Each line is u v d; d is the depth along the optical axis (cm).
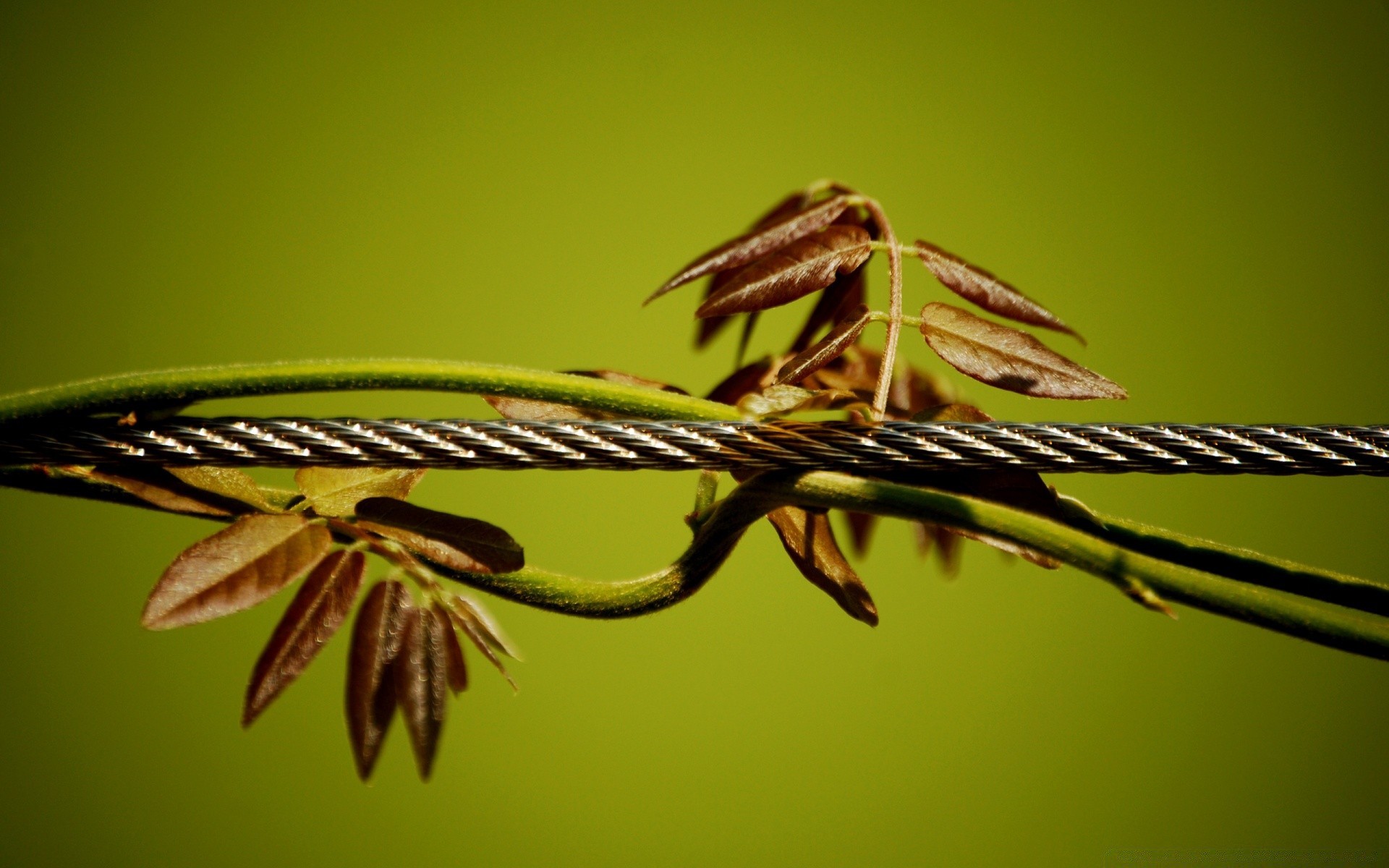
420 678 57
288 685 57
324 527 57
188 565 57
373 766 57
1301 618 57
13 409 57
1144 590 57
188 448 57
